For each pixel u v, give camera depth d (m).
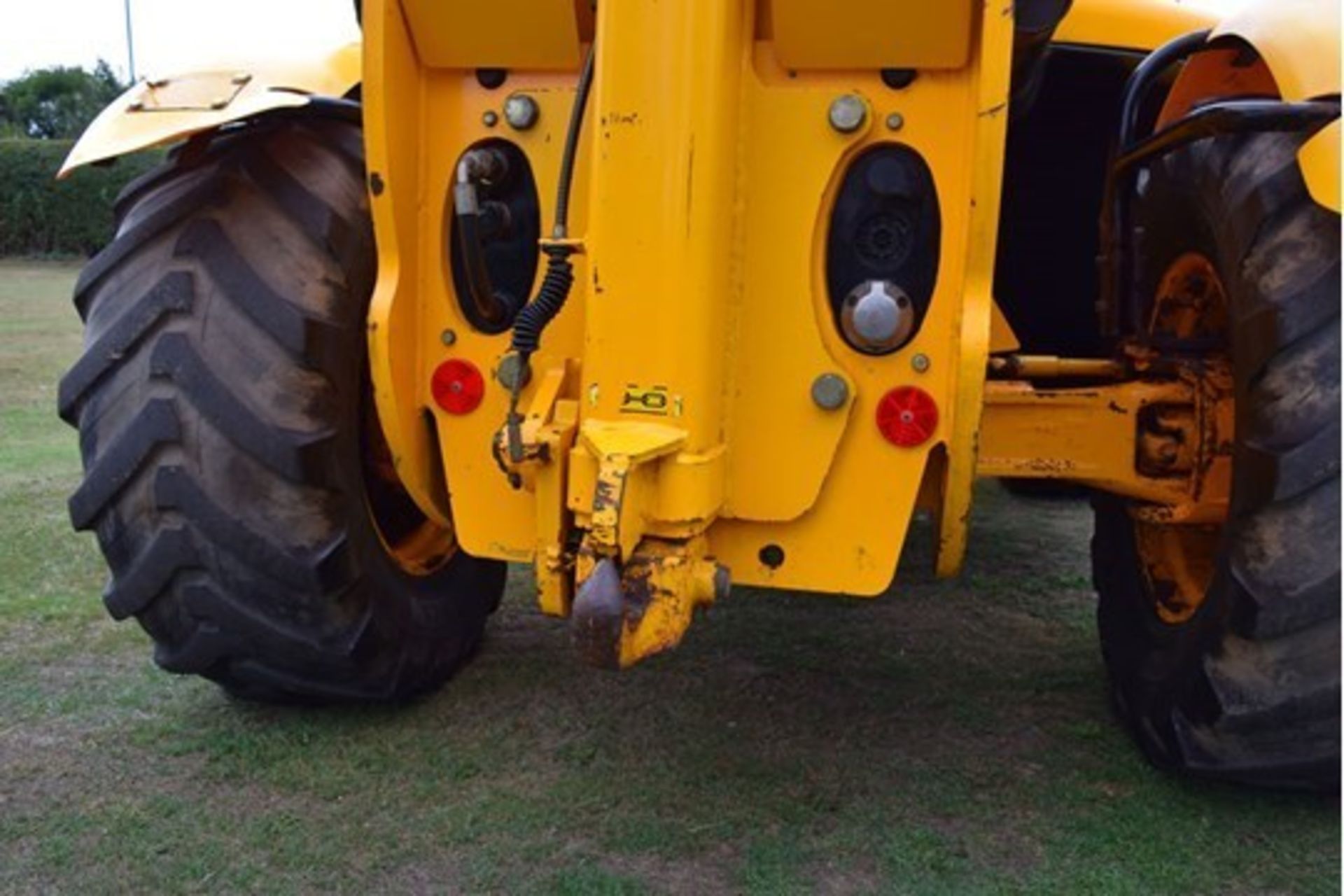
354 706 3.08
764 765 2.80
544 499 2.27
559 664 3.38
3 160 24.22
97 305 2.69
